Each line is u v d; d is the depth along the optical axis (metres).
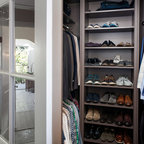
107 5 1.89
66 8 1.83
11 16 0.76
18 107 0.74
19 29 0.72
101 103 1.96
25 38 0.68
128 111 2.11
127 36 2.11
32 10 0.63
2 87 0.88
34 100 0.64
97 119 1.92
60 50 0.69
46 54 0.56
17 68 0.74
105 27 1.92
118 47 1.86
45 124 0.58
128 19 2.09
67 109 1.31
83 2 1.91
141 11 1.96
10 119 0.79
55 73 0.66
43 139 0.59
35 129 0.62
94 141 1.88
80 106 1.97
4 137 0.87
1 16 0.87
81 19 1.93
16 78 0.75
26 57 0.67
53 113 0.64
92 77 2.03
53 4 0.65
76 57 1.74
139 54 1.84
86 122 1.95
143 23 1.89
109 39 2.18
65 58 1.31
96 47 1.94
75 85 1.62
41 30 0.58
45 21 0.56
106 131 2.00
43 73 0.57
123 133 1.99
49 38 0.57
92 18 2.23
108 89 2.21
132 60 1.99
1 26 0.87
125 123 1.81
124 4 1.83
